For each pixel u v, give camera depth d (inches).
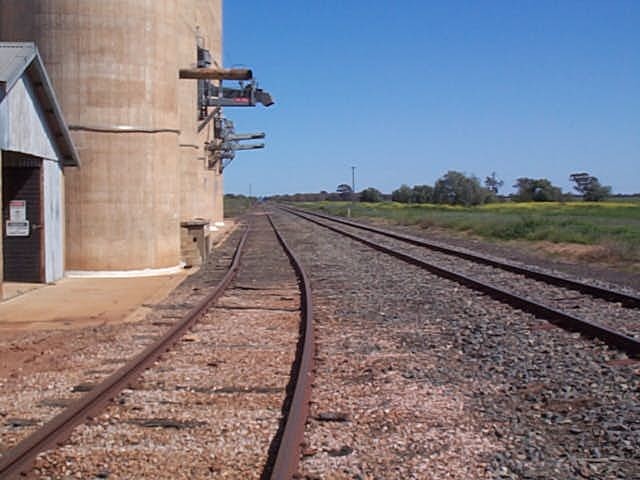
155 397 318.3
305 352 385.7
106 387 309.7
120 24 805.9
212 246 1461.6
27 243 738.2
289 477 223.5
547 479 229.9
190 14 1152.2
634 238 1300.4
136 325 510.0
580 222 1797.5
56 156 766.5
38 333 482.9
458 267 948.0
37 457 242.1
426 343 445.7
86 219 810.2
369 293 681.6
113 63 805.2
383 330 491.5
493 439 269.1
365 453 252.7
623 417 291.1
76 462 240.8
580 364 380.5
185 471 235.6
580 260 1092.5
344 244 1414.9
